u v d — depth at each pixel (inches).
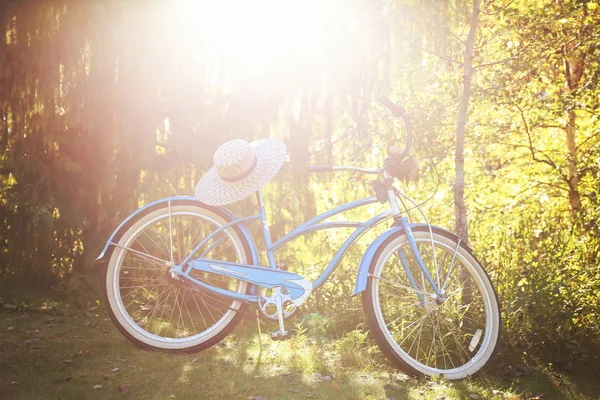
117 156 173.0
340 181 206.2
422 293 124.3
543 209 337.1
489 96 256.8
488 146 340.2
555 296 140.8
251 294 121.5
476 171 329.1
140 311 153.8
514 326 135.1
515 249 167.0
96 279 168.6
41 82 167.9
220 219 126.7
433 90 267.9
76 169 169.5
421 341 132.6
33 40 165.2
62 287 173.2
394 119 263.3
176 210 126.7
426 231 126.4
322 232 183.8
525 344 135.4
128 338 122.7
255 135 174.4
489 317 125.7
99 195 177.3
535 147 350.3
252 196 175.5
